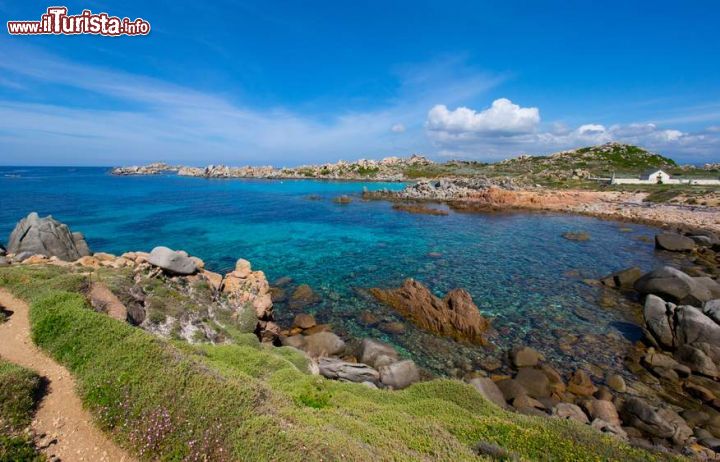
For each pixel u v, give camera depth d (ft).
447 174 593.42
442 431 39.63
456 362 72.28
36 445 28.48
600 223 224.53
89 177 647.97
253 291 86.84
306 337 79.97
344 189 465.47
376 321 90.58
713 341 67.92
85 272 70.13
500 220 239.91
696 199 256.73
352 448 29.37
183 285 79.46
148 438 29.22
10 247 101.91
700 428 51.60
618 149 613.52
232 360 54.34
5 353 39.22
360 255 153.17
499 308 97.25
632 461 36.76
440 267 134.82
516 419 47.47
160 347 38.11
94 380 34.47
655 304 78.48
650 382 64.49
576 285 114.32
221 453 27.89
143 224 207.41
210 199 342.85
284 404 37.17
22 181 497.87
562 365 70.59
